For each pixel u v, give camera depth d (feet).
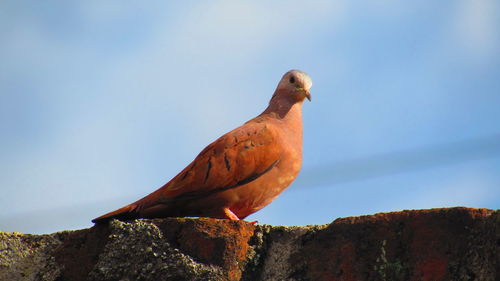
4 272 25.90
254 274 23.86
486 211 21.56
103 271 24.45
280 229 24.30
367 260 22.47
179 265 23.57
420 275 21.59
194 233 23.99
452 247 21.47
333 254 23.06
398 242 22.26
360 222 23.02
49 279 25.73
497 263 20.34
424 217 22.16
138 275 23.93
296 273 23.47
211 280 23.22
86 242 25.84
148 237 24.26
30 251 26.48
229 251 23.66
